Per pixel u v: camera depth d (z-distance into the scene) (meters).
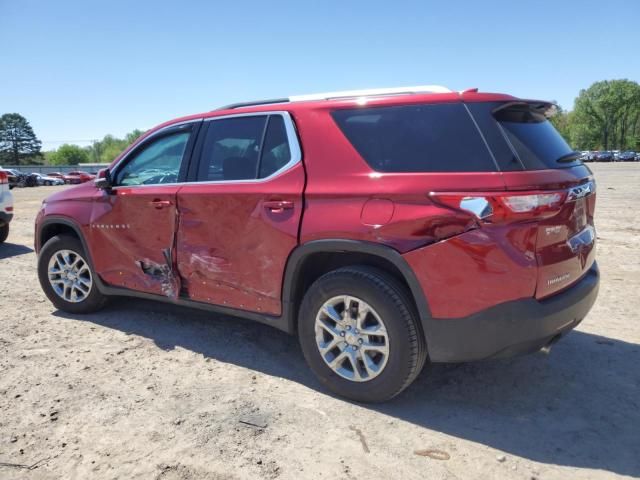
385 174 2.91
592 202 3.20
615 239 8.15
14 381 3.40
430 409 3.04
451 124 2.84
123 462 2.54
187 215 3.74
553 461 2.54
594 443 2.69
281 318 3.36
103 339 4.15
